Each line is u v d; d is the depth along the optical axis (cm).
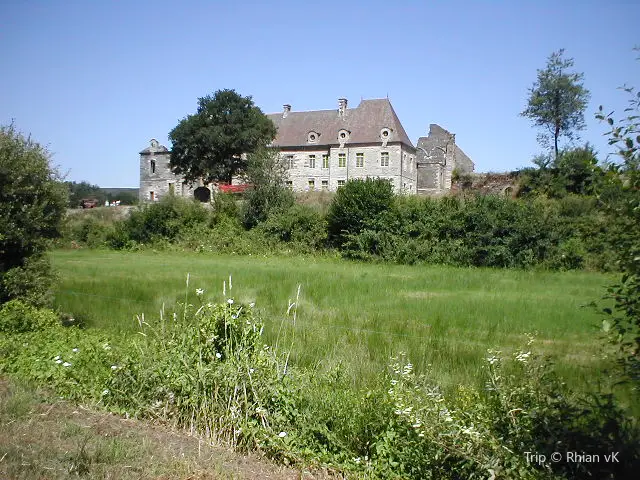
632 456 479
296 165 7444
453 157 7500
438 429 542
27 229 1173
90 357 812
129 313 1309
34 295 1170
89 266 2620
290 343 985
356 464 564
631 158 470
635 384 500
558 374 721
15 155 1162
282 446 586
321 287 1752
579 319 1229
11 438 548
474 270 2761
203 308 833
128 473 496
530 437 513
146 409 685
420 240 3344
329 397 664
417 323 1188
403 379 667
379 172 6994
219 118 6575
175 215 4341
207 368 691
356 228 3616
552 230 2980
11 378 757
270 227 3956
